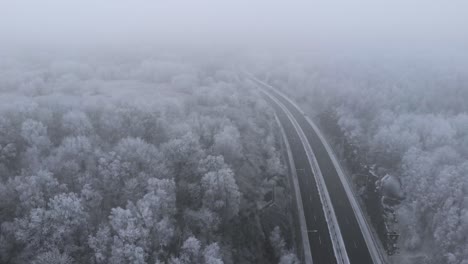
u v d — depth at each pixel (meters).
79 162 72.69
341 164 114.56
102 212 66.25
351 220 90.00
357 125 130.12
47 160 70.25
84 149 74.88
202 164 79.88
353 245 82.56
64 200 57.06
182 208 74.56
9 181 63.06
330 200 96.94
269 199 90.25
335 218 90.44
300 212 92.12
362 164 109.75
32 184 59.72
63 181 67.69
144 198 62.88
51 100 101.62
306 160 116.50
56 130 85.62
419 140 113.00
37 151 71.75
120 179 71.06
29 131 75.56
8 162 70.50
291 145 126.69
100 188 69.56
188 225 70.50
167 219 63.59
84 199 63.62
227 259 69.12
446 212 79.06
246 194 87.44
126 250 54.38
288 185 101.62
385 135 113.69
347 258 79.12
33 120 81.38
